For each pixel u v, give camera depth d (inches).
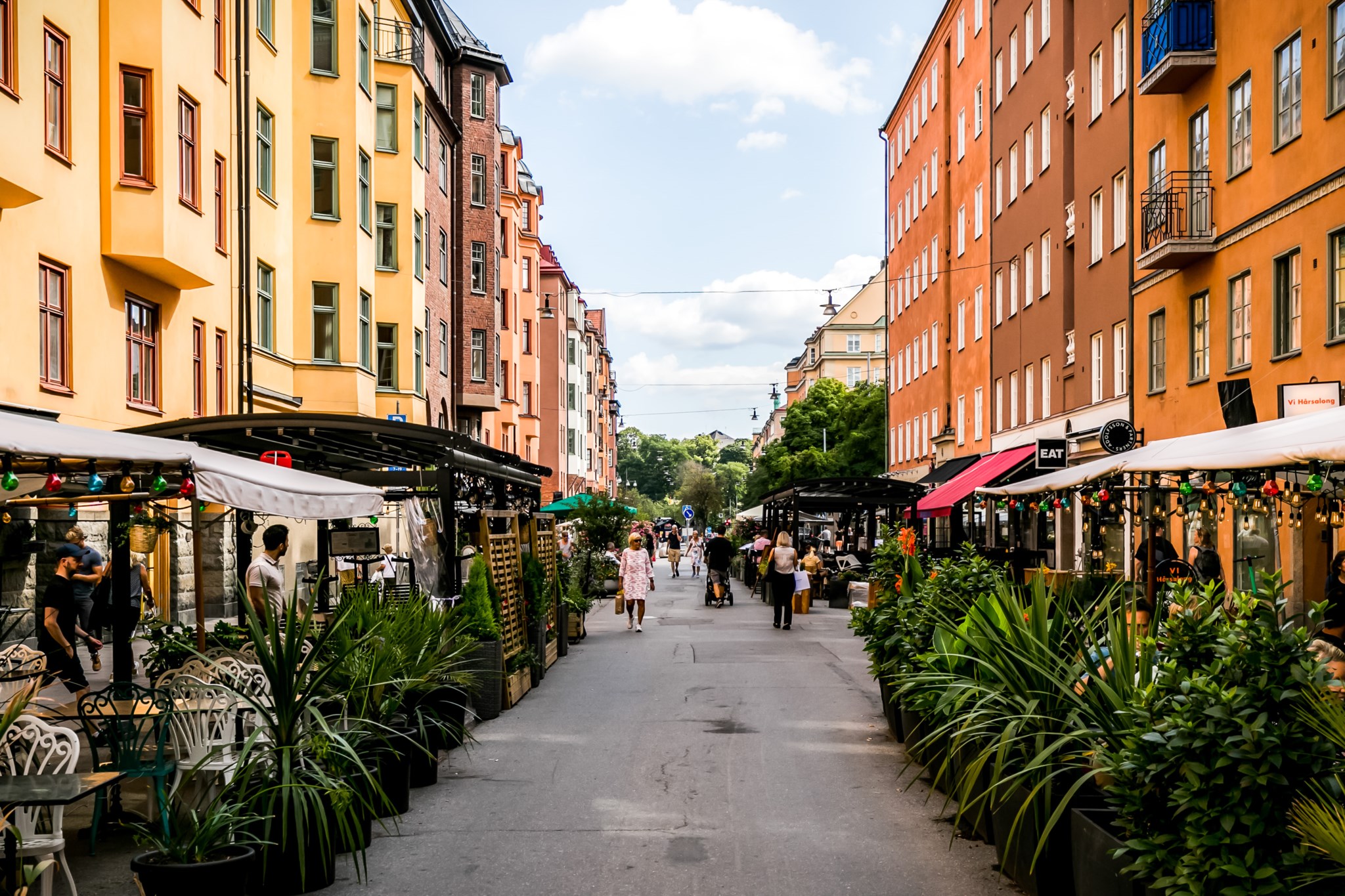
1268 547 714.2
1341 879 158.2
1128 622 251.3
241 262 954.1
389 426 493.0
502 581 538.3
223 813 224.4
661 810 323.3
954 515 1247.5
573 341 3474.4
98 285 711.7
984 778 286.7
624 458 7475.4
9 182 585.0
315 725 275.4
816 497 1270.9
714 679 608.4
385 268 1326.3
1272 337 745.0
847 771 374.9
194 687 288.7
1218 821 170.2
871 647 432.1
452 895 247.8
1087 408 1149.1
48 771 242.8
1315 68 690.8
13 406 605.3
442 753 406.9
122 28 726.5
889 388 2529.5
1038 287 1371.8
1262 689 172.7
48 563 693.3
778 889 251.6
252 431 493.7
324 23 1146.7
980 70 1704.0
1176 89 896.3
